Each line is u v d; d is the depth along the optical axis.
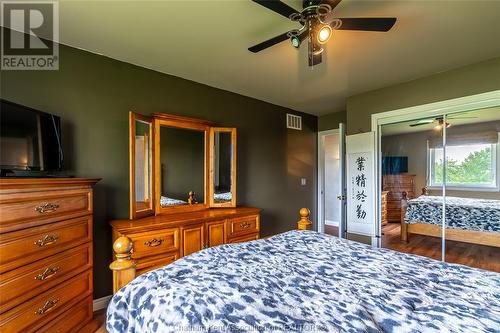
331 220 5.80
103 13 1.71
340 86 3.18
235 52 2.29
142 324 0.95
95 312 2.18
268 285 1.08
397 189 3.23
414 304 0.96
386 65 2.58
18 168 1.65
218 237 2.64
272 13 1.72
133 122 2.33
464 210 2.87
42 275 1.55
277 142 4.01
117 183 2.42
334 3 1.42
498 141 2.61
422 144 3.05
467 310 0.92
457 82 2.68
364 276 1.20
